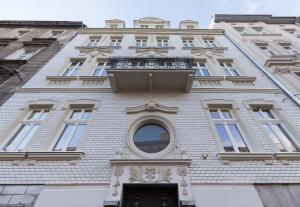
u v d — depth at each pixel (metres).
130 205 5.07
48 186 5.16
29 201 4.80
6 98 7.96
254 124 6.96
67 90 8.42
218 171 5.51
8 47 12.59
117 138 6.49
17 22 16.08
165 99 8.08
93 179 5.33
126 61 8.87
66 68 10.20
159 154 5.98
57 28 15.77
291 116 7.21
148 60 8.93
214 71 9.88
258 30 16.08
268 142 6.35
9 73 9.51
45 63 10.47
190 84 8.32
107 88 8.59
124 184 5.20
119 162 5.58
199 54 11.45
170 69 8.08
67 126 7.10
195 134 6.61
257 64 10.09
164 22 17.16
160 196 5.24
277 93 8.29
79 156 5.81
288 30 16.19
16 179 5.29
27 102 7.75
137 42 13.51
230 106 7.85
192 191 5.02
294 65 10.04
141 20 17.25
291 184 5.20
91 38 13.82
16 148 6.37
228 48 12.32
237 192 5.02
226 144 6.49
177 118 7.18
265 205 4.75
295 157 5.77
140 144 6.42
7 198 4.85
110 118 7.18
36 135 6.52
